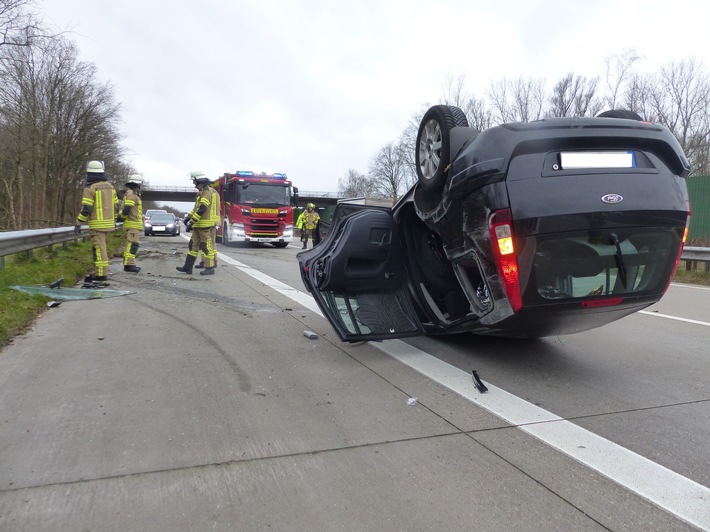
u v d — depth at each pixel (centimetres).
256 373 430
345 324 493
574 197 358
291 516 234
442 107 441
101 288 823
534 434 326
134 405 354
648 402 389
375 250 520
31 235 927
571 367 476
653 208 367
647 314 769
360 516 236
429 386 411
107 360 451
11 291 684
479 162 378
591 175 367
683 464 291
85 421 326
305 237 2036
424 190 465
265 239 2055
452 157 417
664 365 491
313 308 717
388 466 281
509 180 365
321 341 539
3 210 2953
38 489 248
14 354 461
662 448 311
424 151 474
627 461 293
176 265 1233
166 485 256
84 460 277
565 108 3253
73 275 924
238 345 514
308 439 311
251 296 803
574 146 373
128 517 229
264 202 2058
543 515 240
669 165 394
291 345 521
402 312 525
